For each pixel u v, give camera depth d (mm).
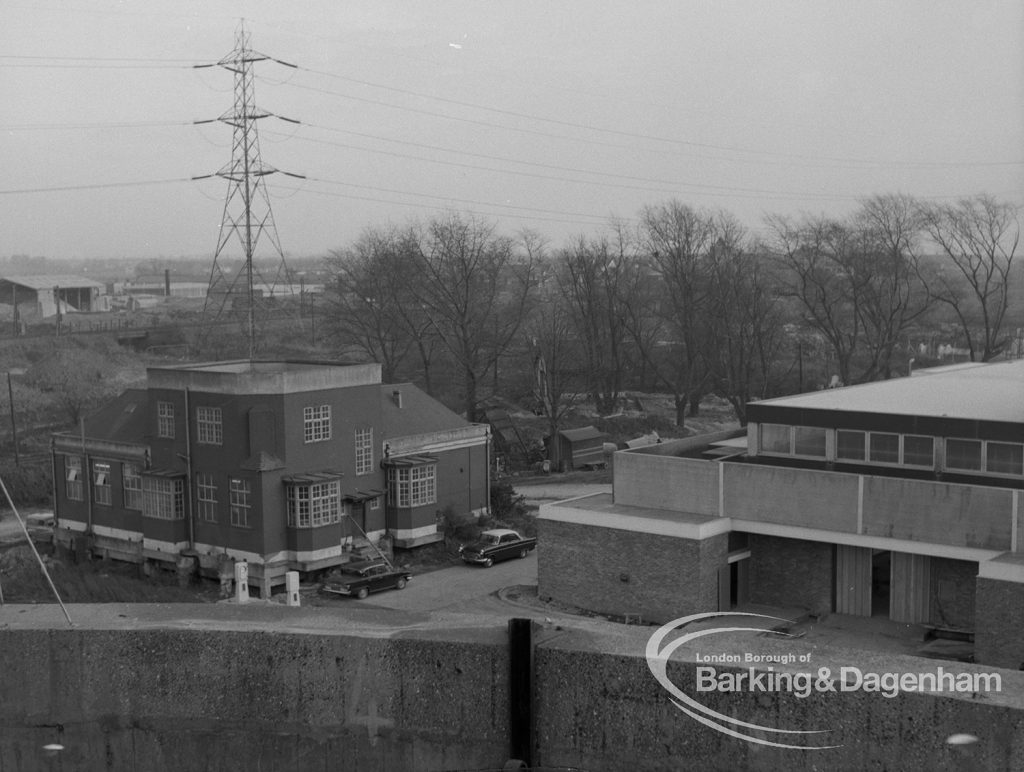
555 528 31844
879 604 29109
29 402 64750
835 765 6312
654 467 31703
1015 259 75062
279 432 33469
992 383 35656
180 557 34500
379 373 36906
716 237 76875
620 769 6812
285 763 7441
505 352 75812
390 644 7270
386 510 37469
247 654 7480
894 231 74750
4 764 7719
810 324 74562
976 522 26344
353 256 86312
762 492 29672
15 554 33625
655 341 81625
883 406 30922
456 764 7176
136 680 7609
